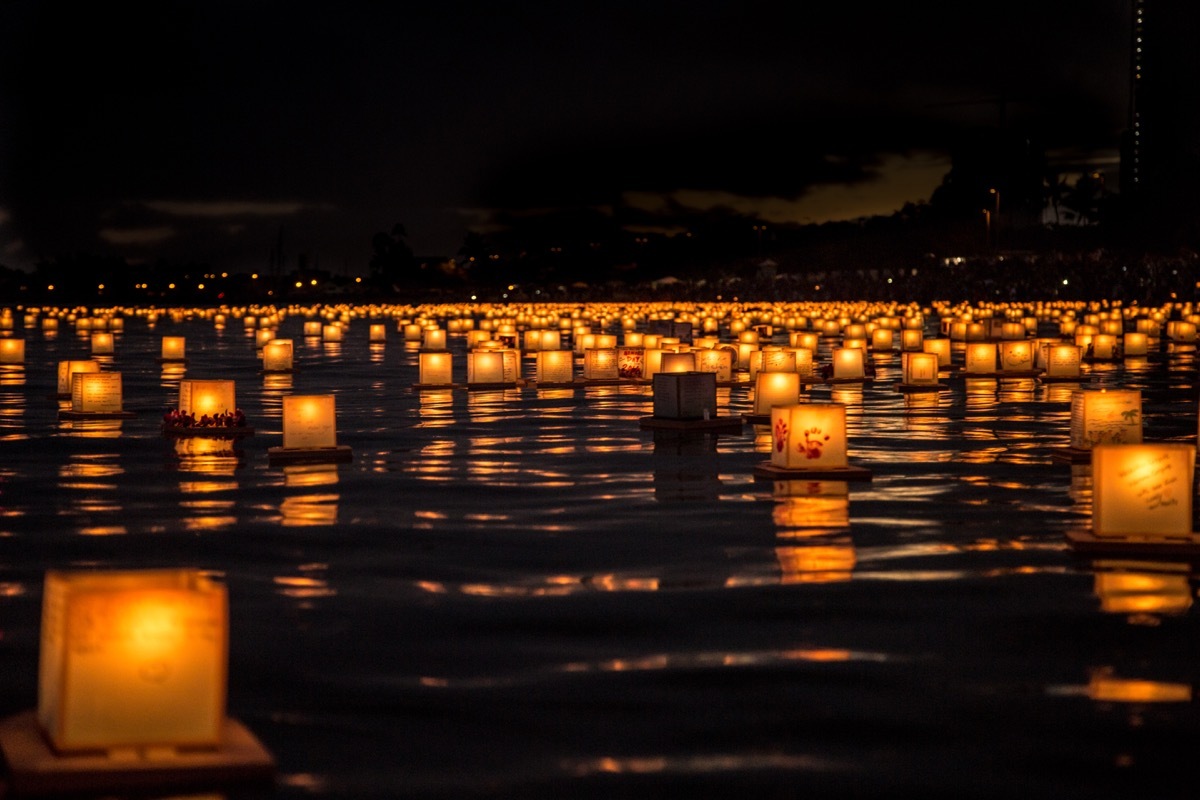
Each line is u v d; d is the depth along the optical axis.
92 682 7.40
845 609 11.67
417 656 10.27
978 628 11.01
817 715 8.83
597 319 97.88
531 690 9.40
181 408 26.23
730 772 7.85
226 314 128.50
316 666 10.01
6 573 13.53
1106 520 14.09
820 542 14.80
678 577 13.03
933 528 15.63
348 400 34.69
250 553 14.41
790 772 7.84
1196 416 29.34
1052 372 39.28
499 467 21.34
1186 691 9.33
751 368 38.56
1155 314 82.44
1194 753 8.13
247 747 7.80
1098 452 14.08
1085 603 11.84
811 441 19.72
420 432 26.75
